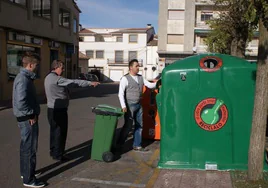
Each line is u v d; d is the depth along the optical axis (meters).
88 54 61.34
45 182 4.94
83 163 5.92
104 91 25.36
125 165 5.73
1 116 11.65
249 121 5.04
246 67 5.05
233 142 5.07
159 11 43.53
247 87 5.03
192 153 5.16
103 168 5.57
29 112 4.58
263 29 4.12
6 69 17.33
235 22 9.79
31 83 4.66
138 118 6.56
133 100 6.43
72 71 29.16
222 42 11.61
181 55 43.56
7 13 16.28
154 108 7.48
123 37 59.62
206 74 5.09
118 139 6.62
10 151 6.68
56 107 5.82
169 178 4.78
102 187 4.70
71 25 26.00
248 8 3.92
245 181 4.46
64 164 5.86
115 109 5.98
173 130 5.21
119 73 60.59
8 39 17.34
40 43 21.11
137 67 6.46
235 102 5.05
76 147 7.10
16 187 4.73
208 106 5.09
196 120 5.13
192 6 42.53
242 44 10.22
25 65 4.62
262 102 4.26
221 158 5.11
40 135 8.23
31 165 4.68
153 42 59.25
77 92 23.70
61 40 24.03
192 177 4.80
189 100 5.14
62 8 24.05
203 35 43.12
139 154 6.43
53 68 5.88
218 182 4.57
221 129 5.09
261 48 4.16
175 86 5.18
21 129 4.63
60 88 5.81
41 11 20.22
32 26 18.86
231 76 5.06
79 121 10.48
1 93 16.88
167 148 5.25
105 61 60.78
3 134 8.30
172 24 43.41
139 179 5.02
